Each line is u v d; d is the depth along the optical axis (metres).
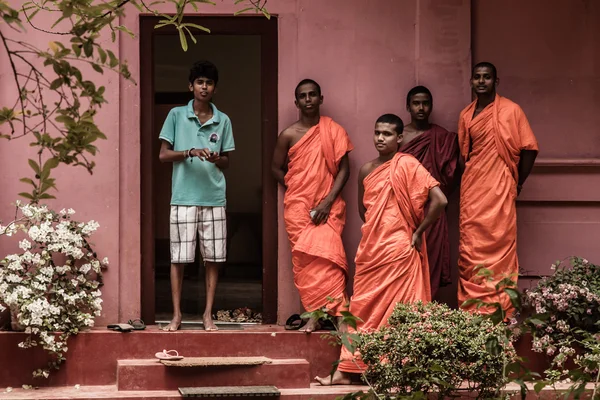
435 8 7.80
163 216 9.28
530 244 7.76
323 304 7.23
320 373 7.09
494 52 7.89
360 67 7.76
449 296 7.74
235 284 9.49
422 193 6.87
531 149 7.27
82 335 6.94
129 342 6.98
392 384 5.98
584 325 6.91
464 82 7.78
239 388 6.60
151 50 7.67
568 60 7.93
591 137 7.92
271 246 7.76
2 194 7.42
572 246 7.78
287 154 7.55
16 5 7.46
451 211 7.75
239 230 9.63
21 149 7.45
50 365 6.85
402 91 7.76
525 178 7.36
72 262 7.27
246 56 9.78
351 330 6.94
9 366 6.83
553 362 6.37
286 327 7.34
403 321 6.18
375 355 6.06
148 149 7.65
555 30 7.93
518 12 7.91
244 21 7.80
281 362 6.83
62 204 7.47
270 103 7.79
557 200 7.78
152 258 7.64
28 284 6.88
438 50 7.78
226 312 8.09
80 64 7.49
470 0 7.84
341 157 7.44
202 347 7.05
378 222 6.92
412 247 6.88
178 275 7.33
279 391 6.52
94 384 6.92
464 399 6.38
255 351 7.08
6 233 7.01
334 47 7.75
